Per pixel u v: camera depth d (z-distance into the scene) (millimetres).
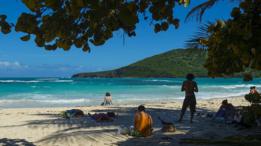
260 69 4676
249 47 4434
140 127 10867
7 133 11789
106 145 9750
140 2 3254
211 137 10602
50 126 13086
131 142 10109
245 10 4473
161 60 151750
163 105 23375
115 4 2930
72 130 12125
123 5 2932
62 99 31750
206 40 5285
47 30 3102
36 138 10922
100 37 3322
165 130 11641
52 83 69125
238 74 5367
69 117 15570
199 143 9383
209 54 5211
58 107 23641
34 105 26594
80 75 177625
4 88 48906
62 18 3104
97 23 3250
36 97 33938
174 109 20156
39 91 43281
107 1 2922
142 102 28375
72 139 10477
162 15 3316
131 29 3330
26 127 13016
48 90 45312
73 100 30719
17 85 58094
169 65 139125
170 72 137250
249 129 11539
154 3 3268
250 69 5141
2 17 3074
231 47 4559
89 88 50969
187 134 11242
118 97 34375
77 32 3260
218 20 4770
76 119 15016
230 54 5031
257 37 4414
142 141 10242
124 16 2908
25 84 62406
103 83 72938
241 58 4602
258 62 4539
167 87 54844
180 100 30953
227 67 5160
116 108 21156
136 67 161625
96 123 13766
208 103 24484
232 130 11805
